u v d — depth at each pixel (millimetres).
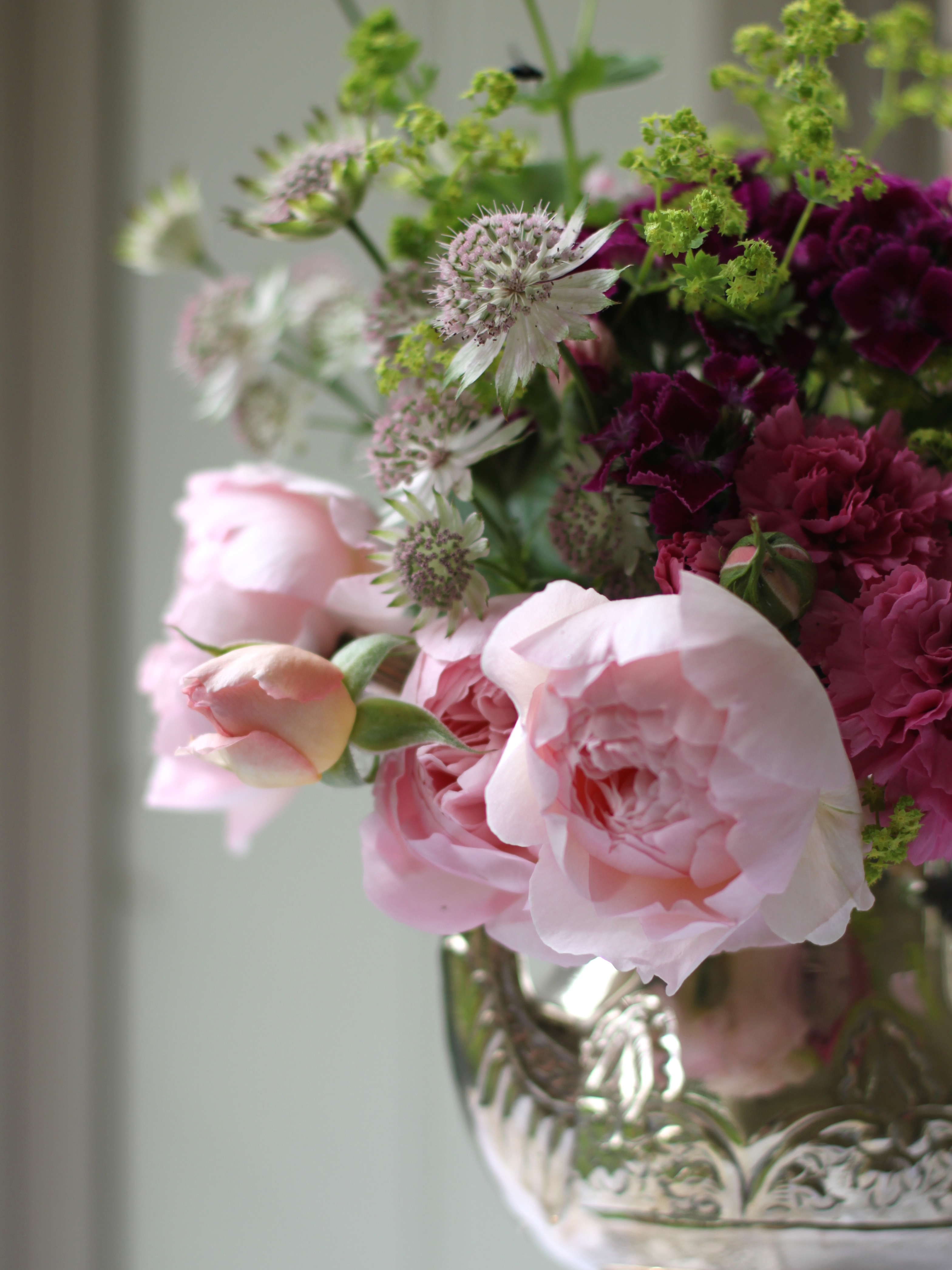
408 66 603
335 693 479
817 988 513
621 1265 547
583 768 453
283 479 556
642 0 916
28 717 1055
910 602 464
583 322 478
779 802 435
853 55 885
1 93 1025
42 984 1052
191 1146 1049
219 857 1042
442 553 494
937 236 511
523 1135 557
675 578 465
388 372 515
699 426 487
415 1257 971
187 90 1028
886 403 527
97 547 1052
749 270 485
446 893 500
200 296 679
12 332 1041
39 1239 1041
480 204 559
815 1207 511
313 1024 1008
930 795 465
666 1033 524
